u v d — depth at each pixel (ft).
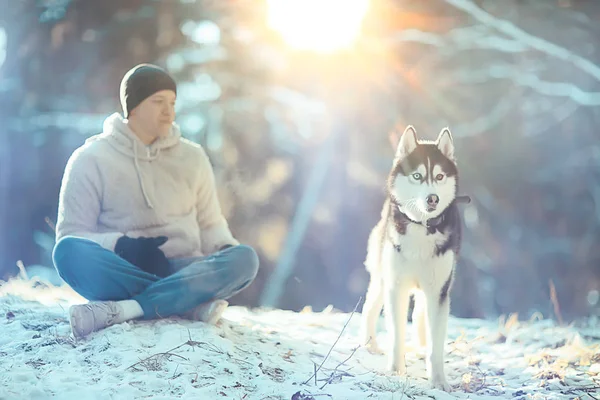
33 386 14.52
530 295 61.72
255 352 18.02
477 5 61.52
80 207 18.66
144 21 58.65
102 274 17.93
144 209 19.31
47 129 57.62
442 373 17.42
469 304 61.31
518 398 17.07
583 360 20.02
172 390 15.19
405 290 17.93
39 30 56.65
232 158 59.47
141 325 17.93
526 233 64.13
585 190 64.64
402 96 61.36
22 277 27.68
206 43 61.36
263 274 58.29
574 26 60.80
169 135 20.02
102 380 15.23
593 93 58.70
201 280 18.40
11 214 57.62
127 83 19.47
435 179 17.30
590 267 62.54
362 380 17.13
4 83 57.72
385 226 19.08
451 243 17.58
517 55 63.10
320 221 60.54
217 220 20.88
